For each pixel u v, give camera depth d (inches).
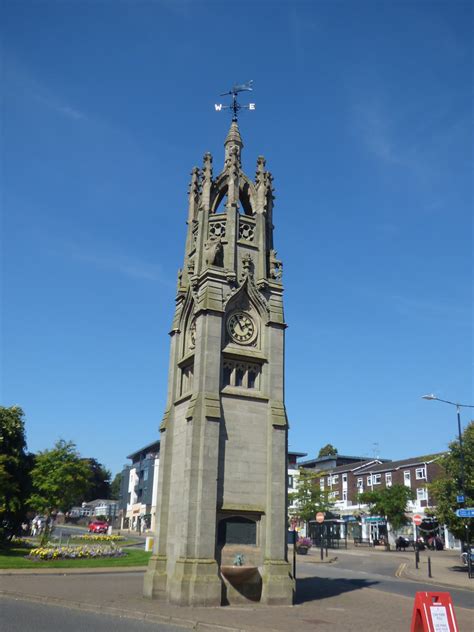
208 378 1062.4
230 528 1018.1
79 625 727.7
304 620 827.4
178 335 1231.5
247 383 1127.6
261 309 1171.9
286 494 1070.4
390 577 1609.3
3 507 2048.5
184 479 1018.7
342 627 775.1
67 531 3804.1
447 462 1975.9
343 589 1254.3
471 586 1407.5
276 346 1154.0
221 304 1122.0
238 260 1192.8
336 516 3420.3
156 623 781.3
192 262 1258.6
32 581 1241.4
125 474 5310.0
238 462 1051.9
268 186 1295.5
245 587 995.3
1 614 793.6
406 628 779.4
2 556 1745.8
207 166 1273.4
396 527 2967.5
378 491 3034.0
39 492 2351.1
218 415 1038.4
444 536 3225.9
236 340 1131.9
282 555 1027.3
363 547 3080.7
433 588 1368.1
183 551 970.1
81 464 2449.6
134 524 4736.7
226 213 1224.2
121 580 1321.4
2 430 2235.5
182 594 927.0
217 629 741.3
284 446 1092.5
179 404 1158.3
